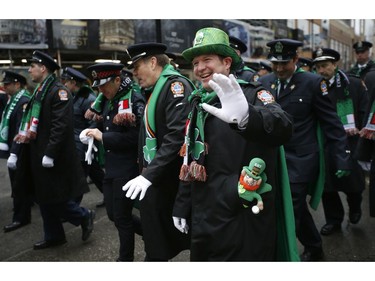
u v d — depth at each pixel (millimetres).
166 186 2246
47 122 3217
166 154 2023
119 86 2707
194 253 1685
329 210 3658
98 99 3027
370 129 2803
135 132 2699
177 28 11977
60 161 3250
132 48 2336
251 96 1581
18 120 4062
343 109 3701
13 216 4059
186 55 1667
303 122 2703
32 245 3521
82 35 9766
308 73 2742
